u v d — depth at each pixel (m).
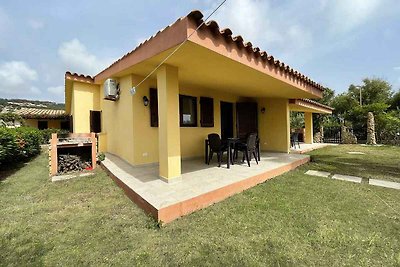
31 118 16.77
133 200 3.70
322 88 8.20
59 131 13.95
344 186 4.57
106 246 2.46
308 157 7.72
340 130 16.80
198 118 7.12
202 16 2.97
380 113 16.77
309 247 2.41
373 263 2.16
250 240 2.54
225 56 3.56
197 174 4.83
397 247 2.41
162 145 4.28
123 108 6.16
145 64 4.41
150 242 2.52
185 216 3.16
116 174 4.82
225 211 3.32
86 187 4.52
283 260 2.20
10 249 2.43
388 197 3.90
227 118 8.62
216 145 5.85
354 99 22.11
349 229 2.78
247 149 5.85
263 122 9.44
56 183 4.82
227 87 6.74
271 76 4.90
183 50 3.32
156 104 6.03
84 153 6.50
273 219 3.04
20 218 3.17
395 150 10.71
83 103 8.08
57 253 2.36
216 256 2.27
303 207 3.45
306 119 14.71
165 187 3.84
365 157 8.56
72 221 3.05
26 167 6.74
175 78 4.27
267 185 4.66
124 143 6.19
